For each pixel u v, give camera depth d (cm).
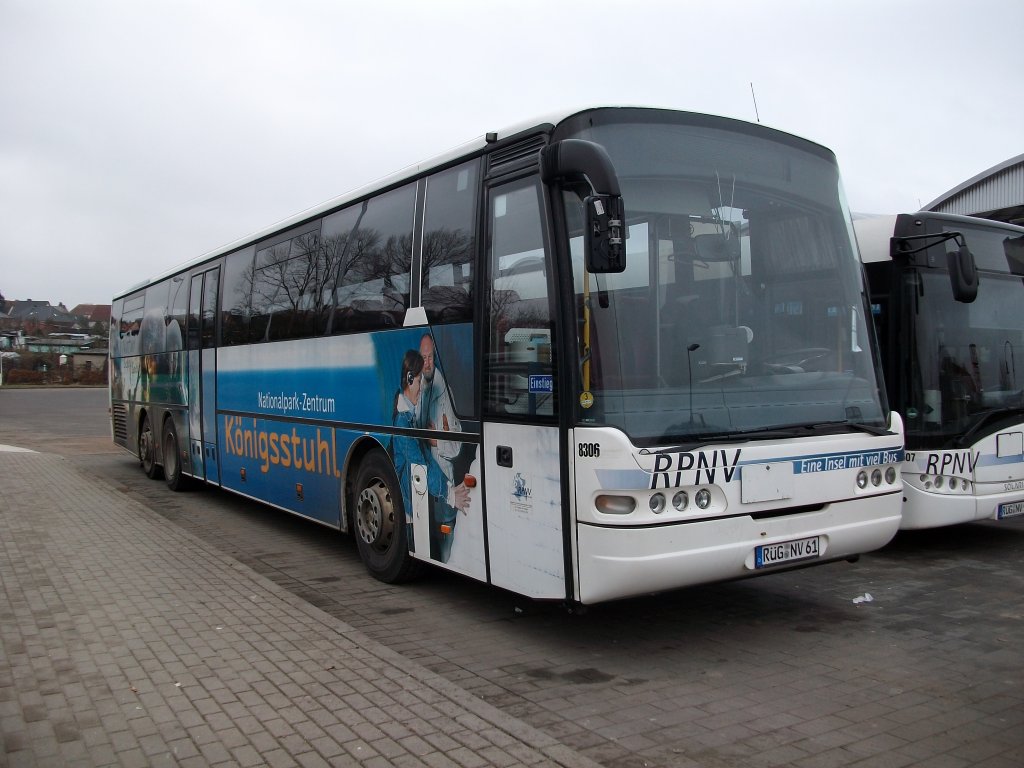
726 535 496
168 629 584
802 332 568
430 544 646
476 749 395
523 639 584
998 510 831
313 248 852
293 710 442
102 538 919
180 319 1272
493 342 570
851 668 519
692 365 513
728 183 559
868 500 559
